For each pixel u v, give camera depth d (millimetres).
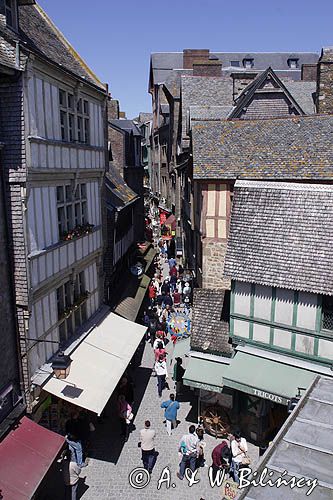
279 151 16094
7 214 8820
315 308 10539
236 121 17641
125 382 12633
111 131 23391
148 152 54469
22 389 9344
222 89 25344
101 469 10414
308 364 10750
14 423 8828
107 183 18797
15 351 9203
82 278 12867
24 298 9039
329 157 15375
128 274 20297
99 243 13758
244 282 11453
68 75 10602
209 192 16094
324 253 10805
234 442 9984
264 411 11328
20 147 8625
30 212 9117
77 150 11594
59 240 10742
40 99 9391
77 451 10227
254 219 12016
